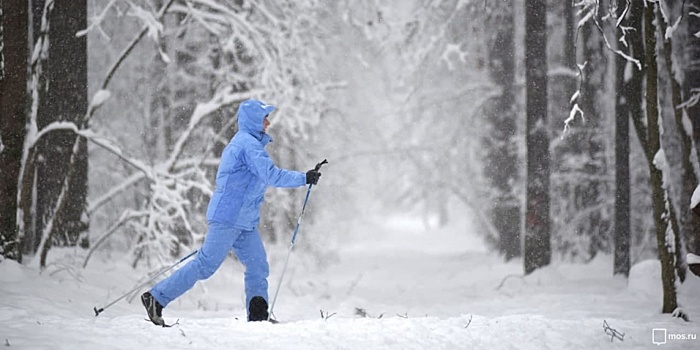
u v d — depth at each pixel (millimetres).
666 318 28219
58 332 19281
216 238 22812
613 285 44906
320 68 59125
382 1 59969
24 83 32969
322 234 65000
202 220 48969
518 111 67250
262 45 46125
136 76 55438
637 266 38531
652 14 29109
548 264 53188
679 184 51062
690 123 34156
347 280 57406
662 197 29281
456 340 20141
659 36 44906
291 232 60656
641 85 36656
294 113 47750
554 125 62406
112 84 55344
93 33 52906
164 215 39688
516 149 67188
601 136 59656
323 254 64125
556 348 20219
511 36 65250
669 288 29234
